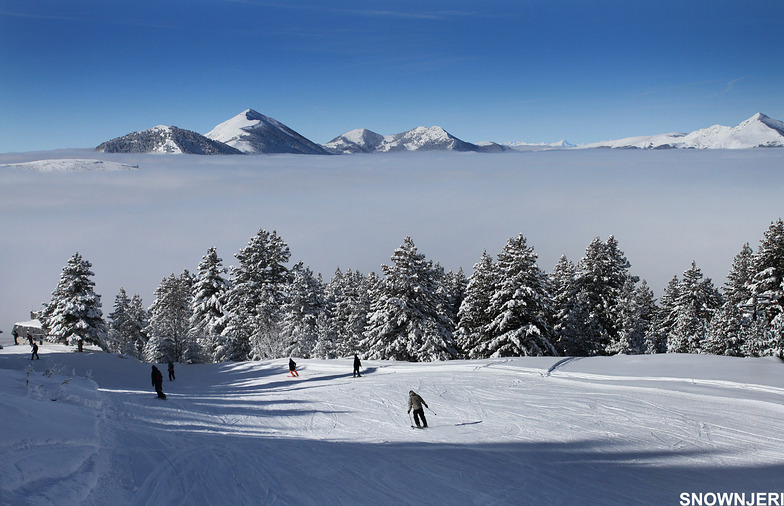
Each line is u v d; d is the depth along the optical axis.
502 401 21.98
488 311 46.47
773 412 19.06
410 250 49.19
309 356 60.81
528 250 45.22
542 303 44.44
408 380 28.89
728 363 28.28
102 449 11.82
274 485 10.91
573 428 17.23
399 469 12.59
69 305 56.72
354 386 27.80
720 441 15.56
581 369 29.03
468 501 10.57
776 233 45.72
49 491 8.56
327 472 12.09
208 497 9.88
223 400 24.12
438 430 17.31
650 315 77.75
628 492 11.38
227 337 61.81
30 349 52.25
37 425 11.38
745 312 52.16
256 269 65.06
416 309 48.22
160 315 84.06
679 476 12.52
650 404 20.62
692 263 62.75
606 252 57.94
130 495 9.51
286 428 17.77
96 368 40.25
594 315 56.09
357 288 74.12
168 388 32.03
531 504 10.52
